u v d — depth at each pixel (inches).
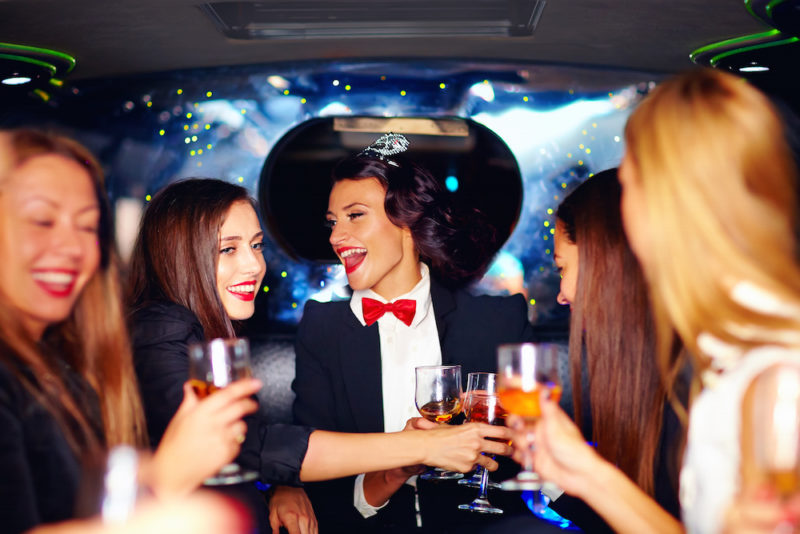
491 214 148.6
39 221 52.6
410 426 88.7
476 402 82.7
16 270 52.3
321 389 105.4
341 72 146.0
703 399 43.6
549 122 148.0
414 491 90.9
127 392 62.0
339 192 105.0
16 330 52.0
